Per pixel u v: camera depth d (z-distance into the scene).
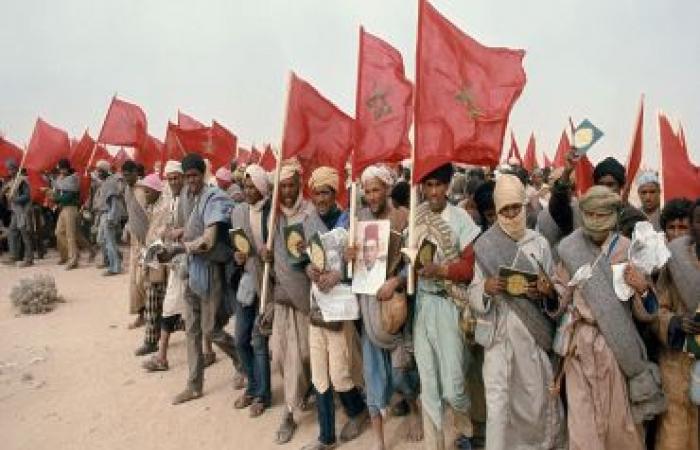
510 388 3.96
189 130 10.12
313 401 5.78
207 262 5.88
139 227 8.45
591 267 3.69
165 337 7.03
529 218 6.16
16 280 12.77
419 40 4.23
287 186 5.06
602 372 3.65
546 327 3.92
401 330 4.44
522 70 4.39
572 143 4.90
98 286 11.95
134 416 5.88
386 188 4.54
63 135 14.24
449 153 4.20
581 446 3.65
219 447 5.16
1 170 16.45
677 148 5.46
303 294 4.98
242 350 5.75
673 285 3.77
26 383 6.92
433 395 4.21
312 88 5.31
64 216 13.90
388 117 4.68
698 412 3.77
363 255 4.45
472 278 4.07
